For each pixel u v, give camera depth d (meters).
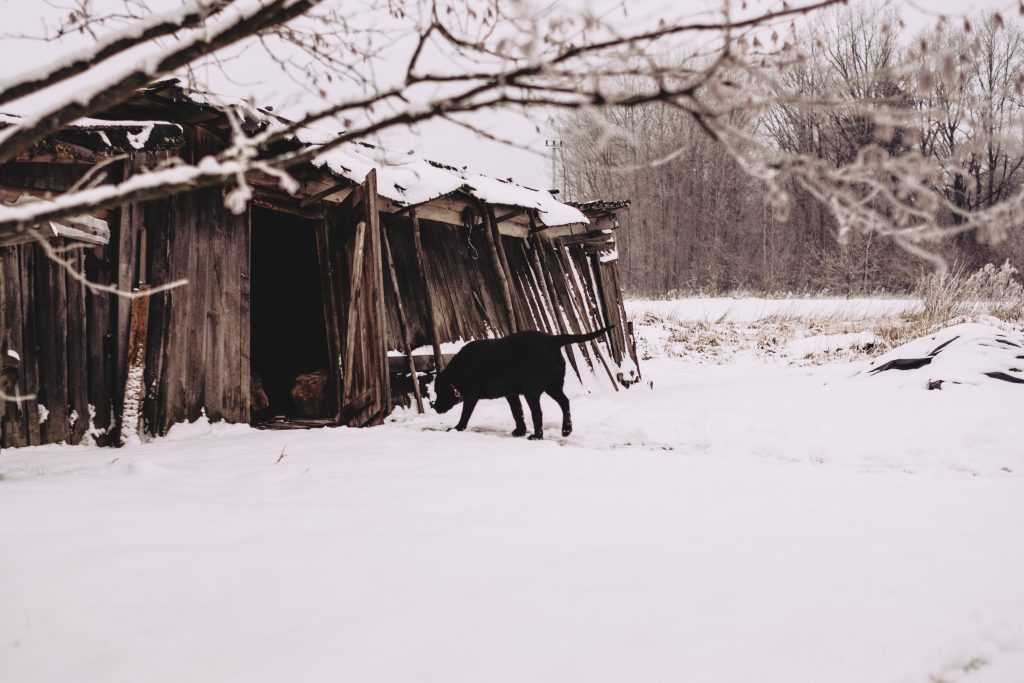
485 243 11.47
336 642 2.22
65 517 3.03
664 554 3.01
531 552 3.01
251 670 2.07
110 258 6.68
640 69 1.45
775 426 7.32
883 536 3.33
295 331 11.30
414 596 2.53
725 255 38.94
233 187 7.71
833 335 18.22
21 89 1.79
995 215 1.29
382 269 9.58
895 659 2.16
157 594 2.45
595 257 14.30
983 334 10.20
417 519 3.45
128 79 1.75
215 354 7.46
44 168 6.04
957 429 6.75
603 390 12.69
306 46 2.15
